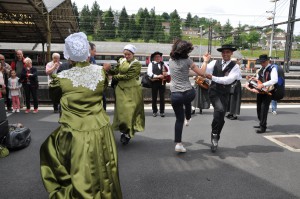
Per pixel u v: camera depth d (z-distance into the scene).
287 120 6.97
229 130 5.97
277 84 5.43
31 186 3.37
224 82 4.22
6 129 4.37
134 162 4.14
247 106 8.85
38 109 7.82
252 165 4.09
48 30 25.64
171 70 4.17
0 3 21.09
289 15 20.77
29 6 21.89
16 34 35.78
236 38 61.84
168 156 4.40
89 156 2.30
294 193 3.28
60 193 2.39
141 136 5.46
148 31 102.69
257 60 5.73
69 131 2.34
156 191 3.28
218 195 3.21
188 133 5.67
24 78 7.16
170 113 7.57
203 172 3.82
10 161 4.12
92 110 2.43
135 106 4.74
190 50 4.05
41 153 2.58
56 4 23.45
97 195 2.30
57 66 5.55
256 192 3.29
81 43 2.40
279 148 4.84
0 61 7.35
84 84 2.39
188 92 4.17
